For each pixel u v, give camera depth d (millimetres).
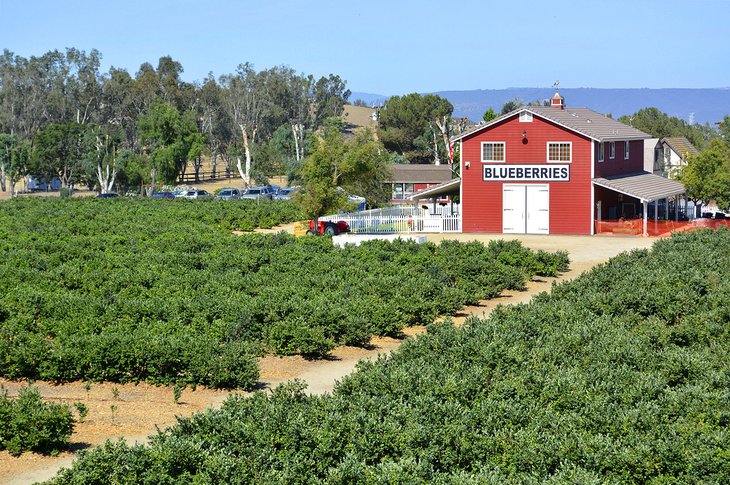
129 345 22812
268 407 16812
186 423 16188
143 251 46438
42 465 17219
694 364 20422
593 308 28484
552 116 57812
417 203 64625
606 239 55531
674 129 157250
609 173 60812
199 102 160625
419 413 16781
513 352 21188
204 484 13961
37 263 40375
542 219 58438
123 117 154125
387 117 153875
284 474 14242
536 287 39719
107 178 112188
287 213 74062
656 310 28594
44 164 119312
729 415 16719
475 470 15148
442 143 141875
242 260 40531
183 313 27688
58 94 146625
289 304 28141
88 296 30391
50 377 23109
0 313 27828
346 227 59562
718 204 74750
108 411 20625
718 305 28531
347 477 14117
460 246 45969
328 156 64562
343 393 19125
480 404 17594
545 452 15109
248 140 153500
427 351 22031
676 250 42062
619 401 18016
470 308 34656
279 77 165375
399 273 36812
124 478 14250
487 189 59250
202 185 133250
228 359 22516
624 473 14758
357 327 27359
